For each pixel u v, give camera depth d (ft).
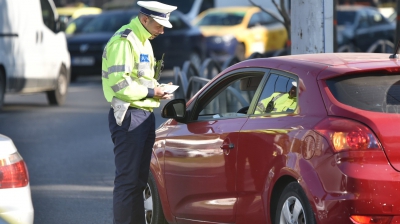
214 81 55.21
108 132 115.03
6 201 41.96
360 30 243.60
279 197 46.26
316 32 78.13
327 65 45.83
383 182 40.78
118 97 52.75
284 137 45.24
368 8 252.42
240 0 257.96
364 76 44.50
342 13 246.88
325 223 41.75
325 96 43.98
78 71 190.80
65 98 151.02
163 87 53.31
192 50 204.85
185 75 107.86
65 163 91.66
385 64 45.14
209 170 51.57
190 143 53.62
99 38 190.08
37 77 139.33
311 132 43.32
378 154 41.16
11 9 132.46
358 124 41.70
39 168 88.63
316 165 42.52
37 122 125.29
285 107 47.09
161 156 56.70
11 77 132.05
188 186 53.67
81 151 99.55
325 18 78.02
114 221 54.39
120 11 201.77
